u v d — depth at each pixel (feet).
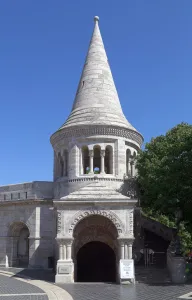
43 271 112.16
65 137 119.65
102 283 86.99
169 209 96.78
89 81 125.80
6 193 132.67
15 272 111.04
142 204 115.65
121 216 91.66
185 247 117.60
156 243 121.90
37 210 124.26
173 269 86.58
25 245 131.85
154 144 112.78
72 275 88.63
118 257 92.99
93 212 91.81
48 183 128.26
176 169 90.99
